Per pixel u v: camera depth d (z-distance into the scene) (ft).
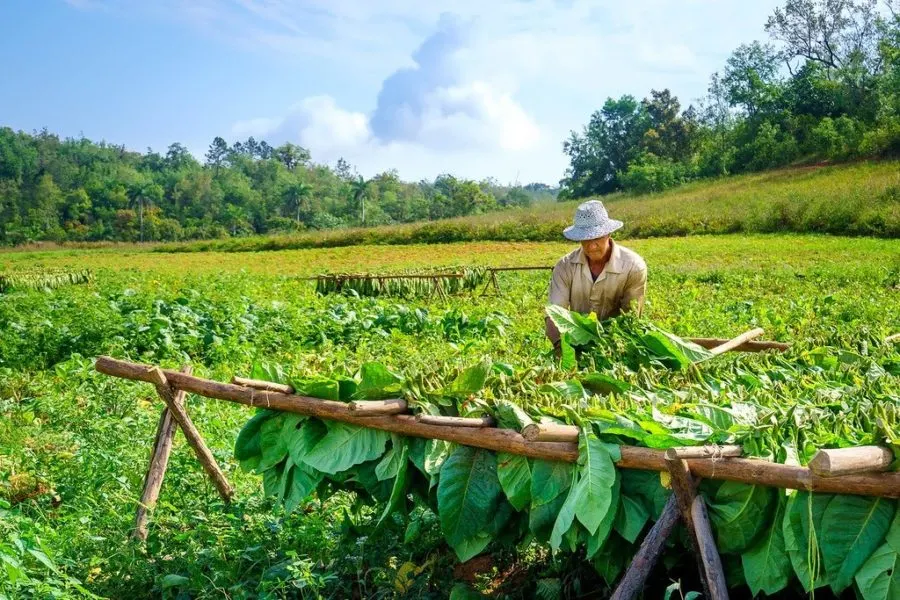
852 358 18.42
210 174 460.96
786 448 10.96
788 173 200.23
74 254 200.34
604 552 12.20
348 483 14.79
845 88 246.06
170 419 16.79
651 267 90.12
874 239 118.21
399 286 66.90
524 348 34.83
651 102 316.19
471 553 12.76
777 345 20.80
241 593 13.48
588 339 18.92
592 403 12.84
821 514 10.44
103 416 24.81
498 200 418.72
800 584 11.39
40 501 18.89
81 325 37.88
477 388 13.46
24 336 37.11
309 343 40.27
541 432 11.56
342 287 67.51
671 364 18.22
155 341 37.73
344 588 14.65
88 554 15.38
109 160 561.43
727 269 84.94
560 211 173.58
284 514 16.70
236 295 57.88
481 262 115.44
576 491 11.45
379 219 387.34
